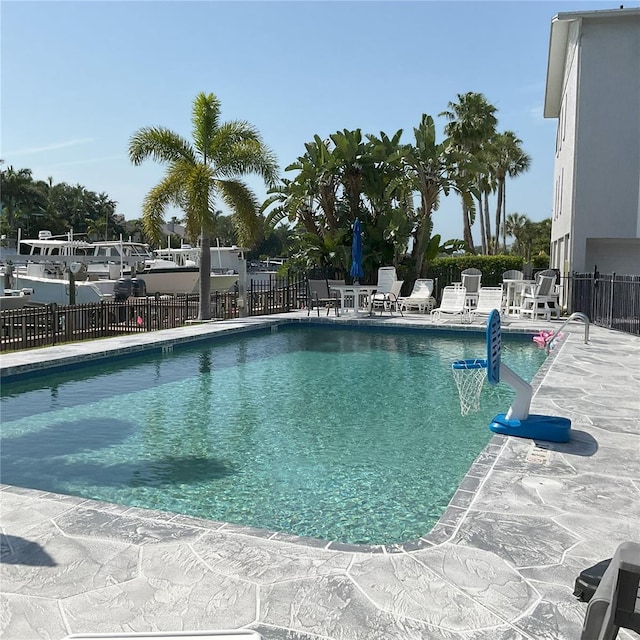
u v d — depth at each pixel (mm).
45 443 6129
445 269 23625
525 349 12406
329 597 2775
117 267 31359
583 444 5156
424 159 21281
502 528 3498
